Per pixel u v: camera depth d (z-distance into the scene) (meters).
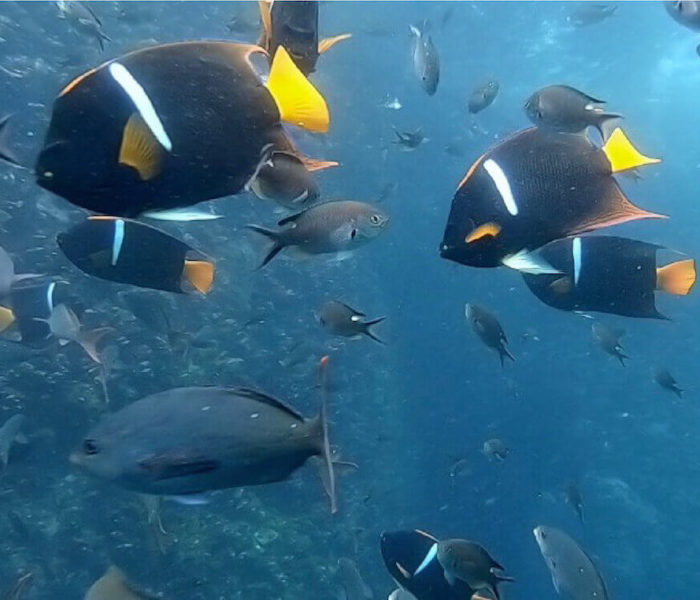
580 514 12.13
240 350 15.55
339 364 20.09
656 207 44.81
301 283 18.69
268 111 1.80
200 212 1.86
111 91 1.73
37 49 14.06
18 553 10.73
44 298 6.18
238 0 18.25
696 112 40.34
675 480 28.17
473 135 34.53
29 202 12.41
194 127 1.76
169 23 17.23
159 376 13.02
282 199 3.15
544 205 2.26
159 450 2.24
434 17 29.44
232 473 2.22
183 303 14.41
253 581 13.28
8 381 11.23
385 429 21.75
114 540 11.53
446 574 3.78
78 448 2.35
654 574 25.78
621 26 30.58
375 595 15.76
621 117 3.14
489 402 29.91
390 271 32.38
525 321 33.25
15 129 13.10
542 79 35.50
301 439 2.19
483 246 2.30
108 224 3.26
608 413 30.81
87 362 11.93
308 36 2.22
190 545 12.43
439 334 31.62
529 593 24.02
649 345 32.44
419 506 24.00
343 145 27.34
